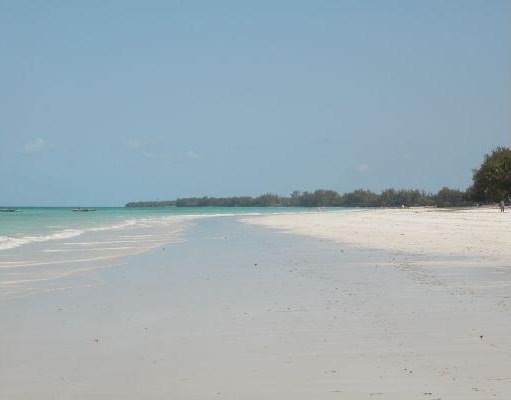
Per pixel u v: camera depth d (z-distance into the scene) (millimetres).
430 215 79625
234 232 46625
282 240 35344
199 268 20297
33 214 122562
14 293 14688
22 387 6973
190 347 8898
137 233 45156
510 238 30625
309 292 14203
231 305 12617
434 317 10656
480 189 128750
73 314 11797
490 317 10547
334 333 9594
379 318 10727
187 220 83750
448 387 6695
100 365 7930
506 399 6273
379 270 18375
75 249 28734
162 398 6547
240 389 6820
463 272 17297
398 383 6891
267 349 8656
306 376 7262
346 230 45188
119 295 14297
